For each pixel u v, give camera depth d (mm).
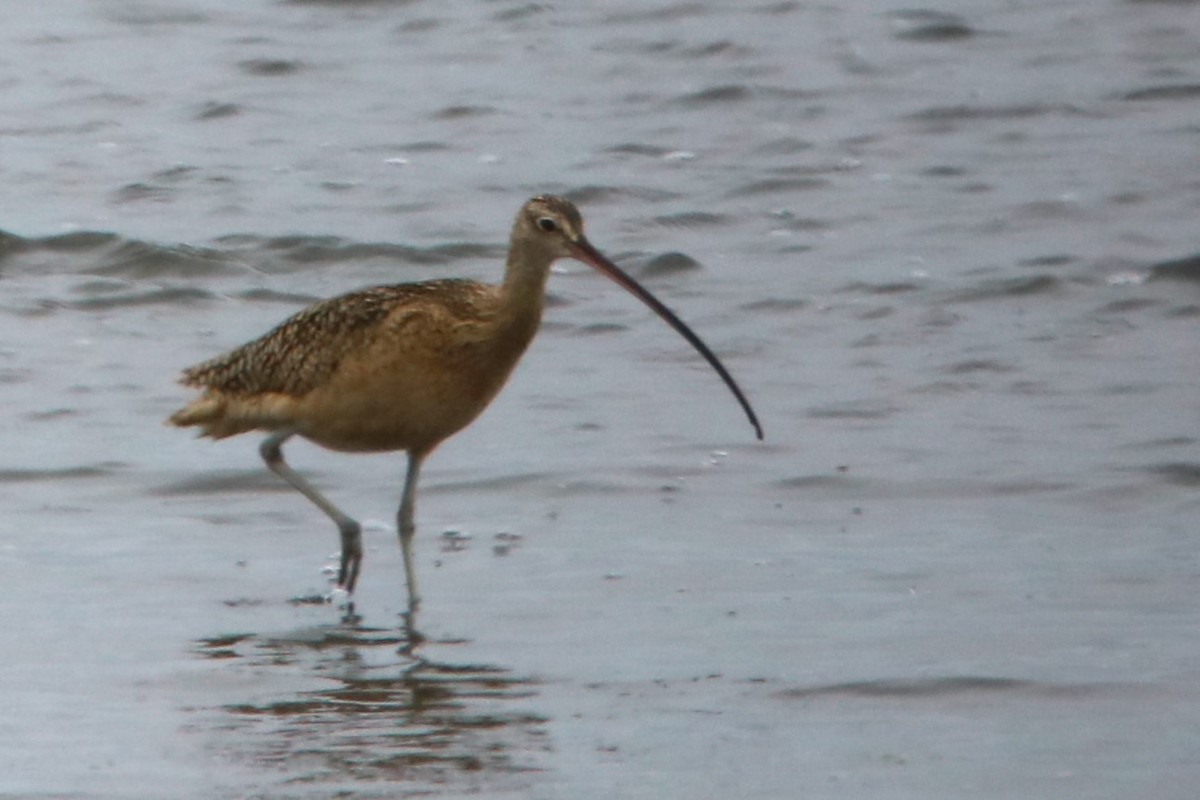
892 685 10547
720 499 14078
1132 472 14320
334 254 20500
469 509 14070
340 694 10609
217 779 9438
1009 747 9711
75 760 9688
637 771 9508
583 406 16312
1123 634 11234
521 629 11633
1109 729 9906
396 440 12789
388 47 28469
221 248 20438
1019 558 12664
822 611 11766
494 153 23938
